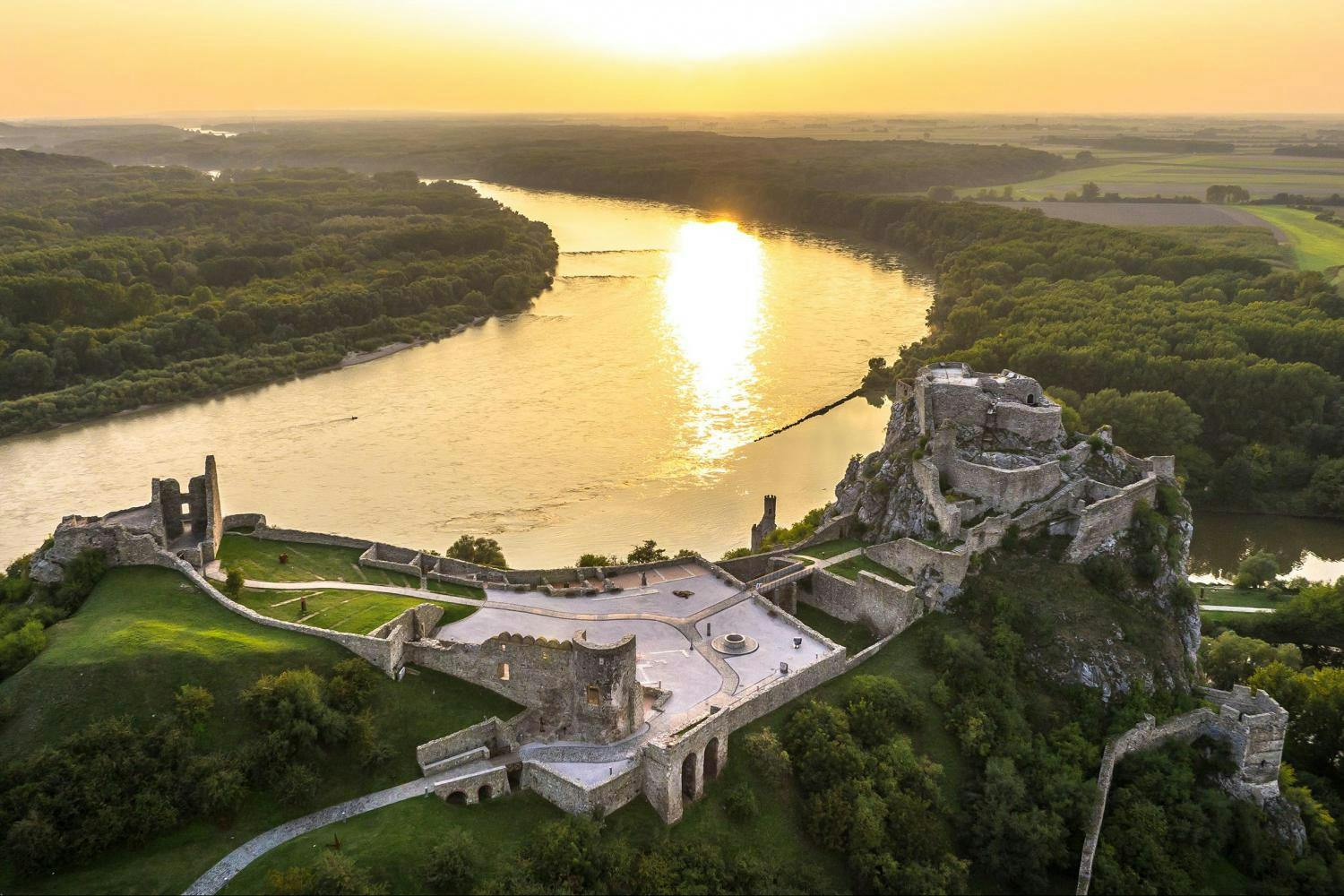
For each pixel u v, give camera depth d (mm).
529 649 102188
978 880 100688
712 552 169250
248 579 122812
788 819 98688
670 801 93688
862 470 153875
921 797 102438
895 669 116438
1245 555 189125
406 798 92500
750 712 104688
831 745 102375
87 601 112188
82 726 90812
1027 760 107750
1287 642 148625
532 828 91938
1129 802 107438
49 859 82688
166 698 94250
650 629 120125
